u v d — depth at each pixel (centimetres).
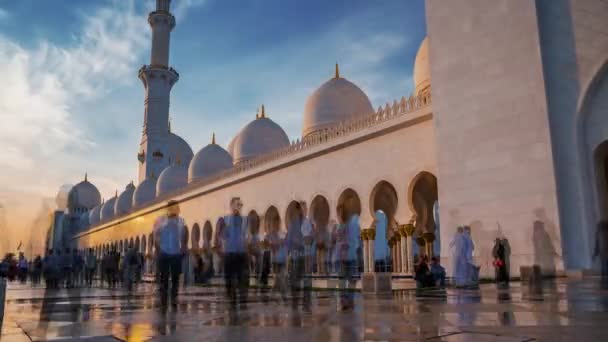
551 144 1587
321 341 416
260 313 703
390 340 407
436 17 2034
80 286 2073
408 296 997
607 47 1523
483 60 1827
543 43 1667
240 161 4375
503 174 1711
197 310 789
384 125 2369
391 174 2333
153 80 6391
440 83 1978
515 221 1655
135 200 6053
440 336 418
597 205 1555
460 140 1872
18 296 1323
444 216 1894
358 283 1959
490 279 1648
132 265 1959
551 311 582
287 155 3055
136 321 631
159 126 6328
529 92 1666
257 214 3334
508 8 1761
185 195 4419
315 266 2870
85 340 467
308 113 3603
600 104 1566
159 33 6438
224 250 1048
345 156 2633
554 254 1527
